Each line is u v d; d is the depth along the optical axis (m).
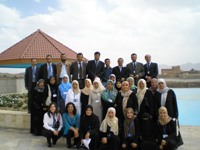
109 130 5.84
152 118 5.94
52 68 8.15
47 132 6.41
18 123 8.43
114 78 7.48
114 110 5.90
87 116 6.16
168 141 5.50
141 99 6.17
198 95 23.02
